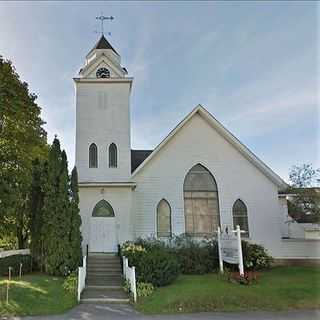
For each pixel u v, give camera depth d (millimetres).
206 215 24375
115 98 26078
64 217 19812
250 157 24969
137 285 16219
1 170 21141
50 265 19250
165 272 17109
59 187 20344
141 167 24406
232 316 12930
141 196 24359
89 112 25703
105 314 13383
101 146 25203
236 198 24719
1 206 20141
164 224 24156
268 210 24688
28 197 22375
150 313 13508
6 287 16047
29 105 24688
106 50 27234
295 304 14266
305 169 32469
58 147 21156
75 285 16406
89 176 24641
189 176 24906
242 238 24172
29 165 22875
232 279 17516
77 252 19703
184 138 25250
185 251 21062
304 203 29312
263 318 12586
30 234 21484
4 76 22531
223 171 24984
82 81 25984
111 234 23656
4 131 22703
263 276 19203
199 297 14648
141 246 20750
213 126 25438
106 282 18438
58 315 13242
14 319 12750
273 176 24875
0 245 31562
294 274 20016
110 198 24141
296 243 24359
